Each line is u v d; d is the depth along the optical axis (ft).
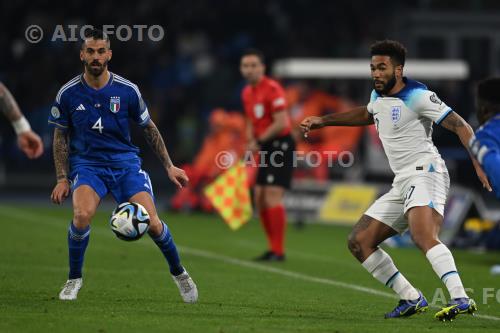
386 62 82.48
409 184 83.15
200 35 333.62
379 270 85.20
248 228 187.52
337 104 223.92
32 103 313.53
